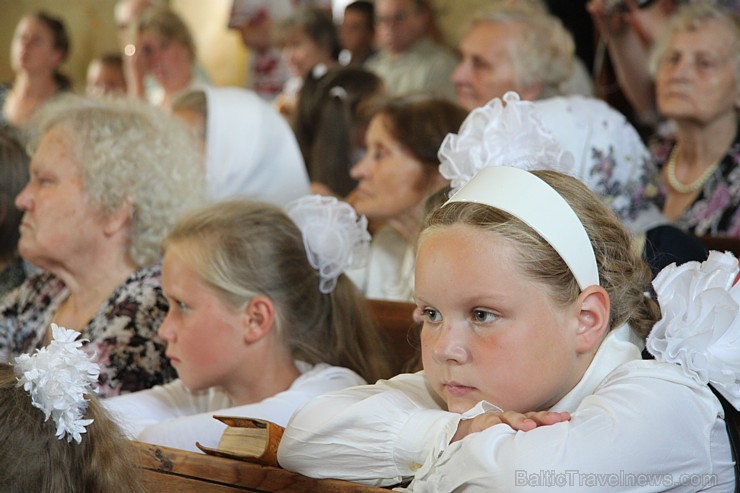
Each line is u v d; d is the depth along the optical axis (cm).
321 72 457
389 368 265
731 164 387
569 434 160
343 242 255
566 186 181
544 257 171
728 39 381
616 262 182
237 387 251
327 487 170
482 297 169
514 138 219
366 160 339
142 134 308
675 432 165
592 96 498
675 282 179
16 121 673
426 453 170
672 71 389
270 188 400
